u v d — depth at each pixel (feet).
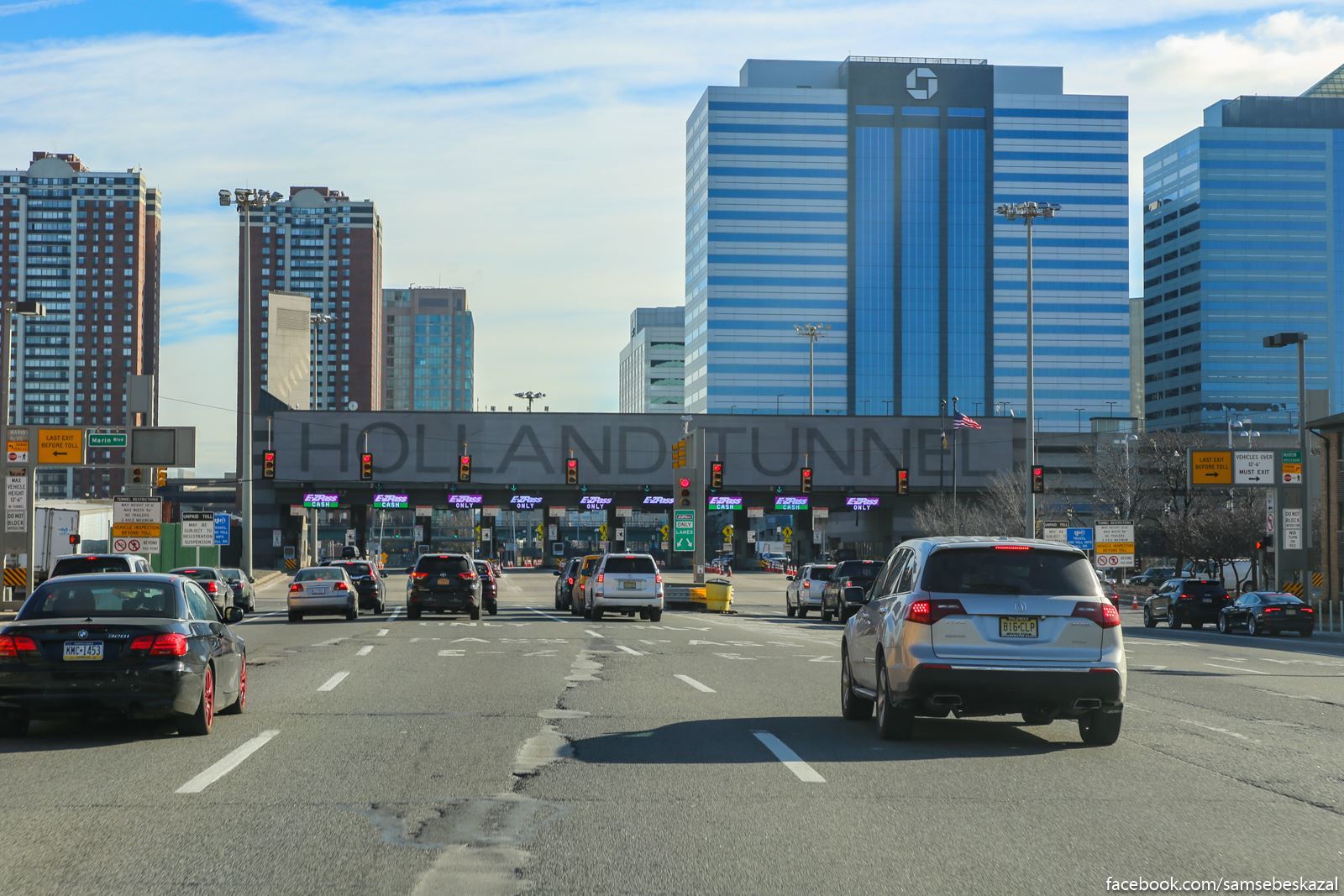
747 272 588.50
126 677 39.27
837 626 139.03
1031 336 172.35
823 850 25.34
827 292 590.14
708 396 586.86
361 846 25.50
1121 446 294.25
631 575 135.54
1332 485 196.75
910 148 594.65
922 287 593.83
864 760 36.78
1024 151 599.16
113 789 31.65
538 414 308.81
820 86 611.88
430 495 312.50
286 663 72.02
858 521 388.98
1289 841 26.50
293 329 446.19
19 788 31.86
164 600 42.65
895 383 590.55
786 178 590.14
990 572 39.83
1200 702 55.52
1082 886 22.70
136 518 175.42
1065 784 33.12
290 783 32.53
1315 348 653.30
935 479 315.99
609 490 311.47
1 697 38.99
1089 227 599.57
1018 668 38.78
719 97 590.55
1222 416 651.66
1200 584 158.20
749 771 34.65
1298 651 105.19
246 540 203.10
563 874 23.36
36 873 23.24
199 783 32.50
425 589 134.10
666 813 28.91
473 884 22.65
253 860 24.35
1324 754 39.27
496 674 64.69
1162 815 29.12
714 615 168.35
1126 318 598.34
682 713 48.01
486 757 36.81
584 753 37.65
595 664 71.67
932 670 38.78
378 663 72.69
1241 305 655.35
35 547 207.31
